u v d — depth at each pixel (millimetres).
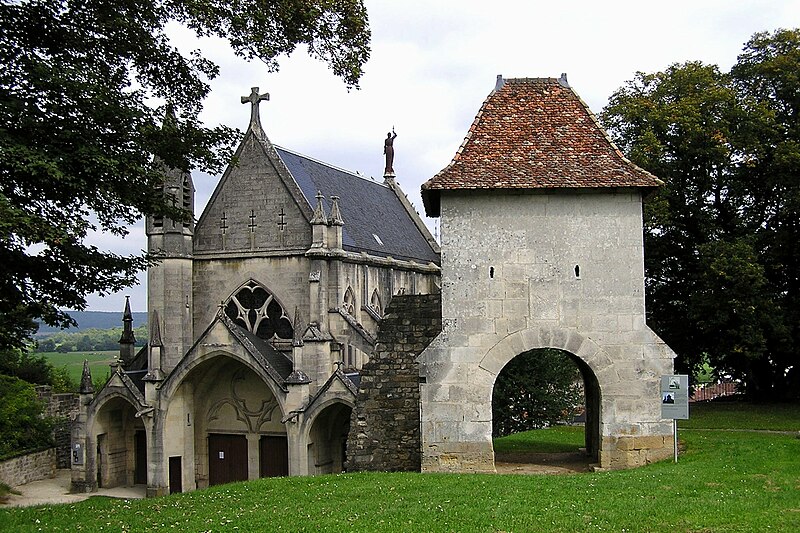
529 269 23531
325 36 21641
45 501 39625
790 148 35969
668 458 23062
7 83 18047
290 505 17969
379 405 25344
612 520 15258
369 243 50938
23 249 19188
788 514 15461
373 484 20297
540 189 23391
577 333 23375
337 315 43125
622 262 23453
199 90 22703
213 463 44219
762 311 35719
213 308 45562
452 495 18141
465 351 23500
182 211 22047
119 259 20734
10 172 17000
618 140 41469
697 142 38031
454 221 23688
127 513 18281
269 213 45000
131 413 45969
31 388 50250
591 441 27328
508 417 57656
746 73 40656
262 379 40688
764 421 32188
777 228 39000
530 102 25719
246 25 20422
